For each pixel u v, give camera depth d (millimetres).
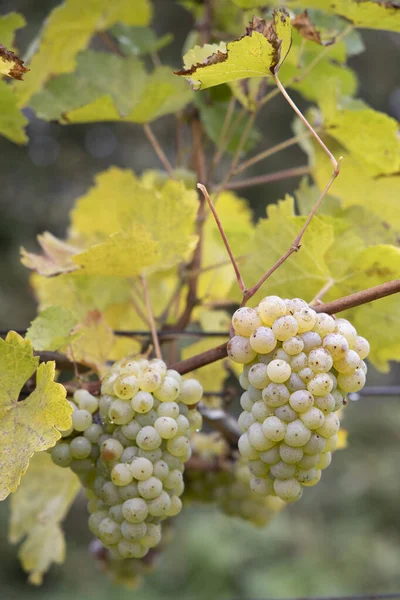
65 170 3623
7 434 654
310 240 766
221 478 888
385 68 3580
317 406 631
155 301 952
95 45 2588
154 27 3125
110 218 905
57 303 892
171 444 667
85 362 744
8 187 3469
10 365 660
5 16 829
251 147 963
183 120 963
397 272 769
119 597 2760
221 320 983
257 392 643
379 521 3094
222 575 2715
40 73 911
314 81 941
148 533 667
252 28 657
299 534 2904
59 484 852
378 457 3262
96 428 678
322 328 642
